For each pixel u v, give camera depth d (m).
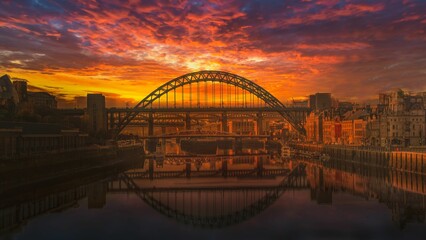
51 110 185.88
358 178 110.75
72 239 55.44
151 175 126.25
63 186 100.00
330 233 57.53
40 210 72.06
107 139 192.00
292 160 181.00
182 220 67.00
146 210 73.88
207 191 95.31
